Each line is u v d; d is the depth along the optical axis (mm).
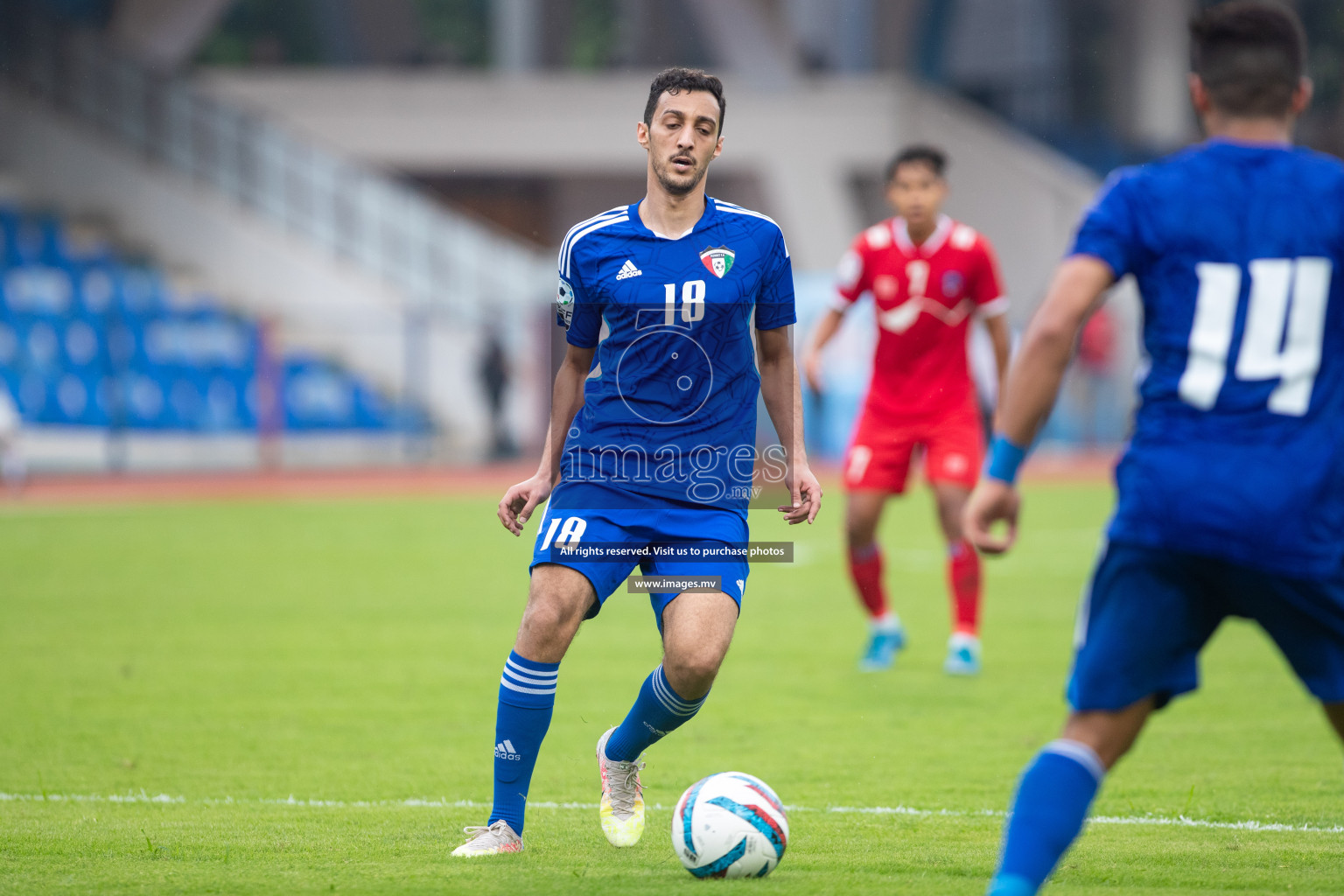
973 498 10688
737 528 13820
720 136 13898
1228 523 9898
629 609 35906
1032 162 98938
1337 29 107188
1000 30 110188
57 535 51062
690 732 21141
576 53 107375
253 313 86312
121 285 84500
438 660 27719
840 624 33031
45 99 92312
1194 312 10156
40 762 19141
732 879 12828
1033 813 10078
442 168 99375
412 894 12289
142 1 95875
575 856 13969
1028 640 30281
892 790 17391
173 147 94000
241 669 26641
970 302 26047
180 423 80812
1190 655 10602
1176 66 107062
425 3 107000
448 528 53438
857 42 103375
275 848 14250
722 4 96375
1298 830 15117
